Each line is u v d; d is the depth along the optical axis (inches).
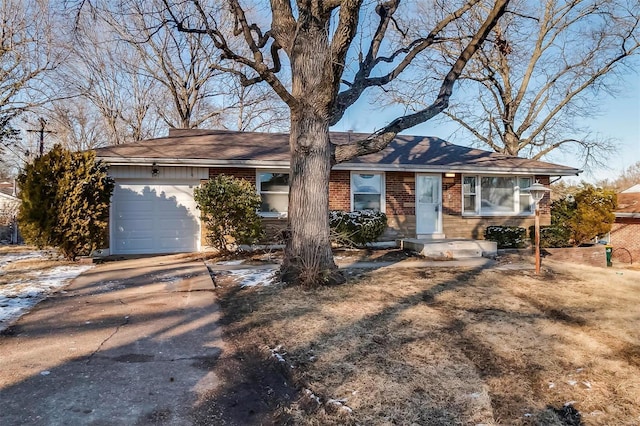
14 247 581.0
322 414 122.3
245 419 119.6
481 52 761.6
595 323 210.4
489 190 575.5
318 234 276.8
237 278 305.7
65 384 137.3
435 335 185.3
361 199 527.5
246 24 274.5
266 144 559.2
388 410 124.4
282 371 152.7
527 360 163.2
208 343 179.0
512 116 837.8
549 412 127.0
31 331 192.2
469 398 132.2
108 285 287.6
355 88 313.3
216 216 421.7
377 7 341.7
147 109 1095.0
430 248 426.9
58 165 366.0
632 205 820.6
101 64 959.0
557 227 563.8
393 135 291.7
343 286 272.1
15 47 778.2
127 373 147.3
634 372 154.6
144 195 458.3
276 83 256.7
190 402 127.9
